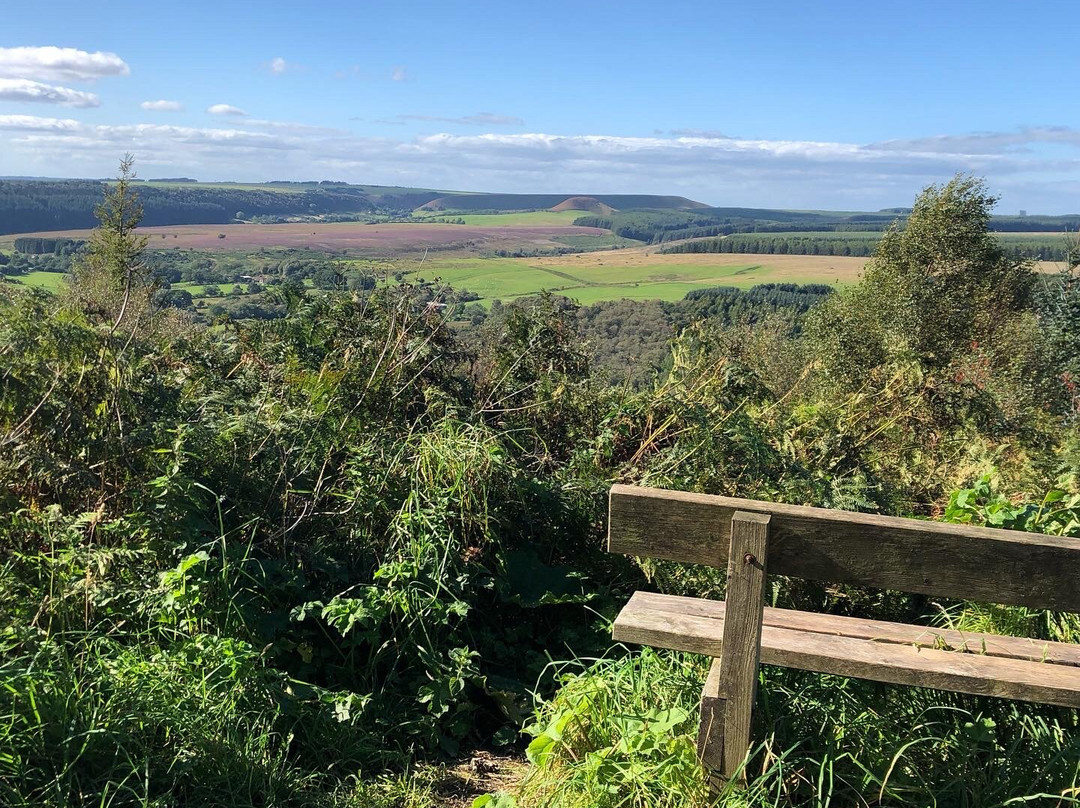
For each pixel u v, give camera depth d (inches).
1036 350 815.1
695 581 151.9
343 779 108.0
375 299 211.2
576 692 111.2
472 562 146.6
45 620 116.3
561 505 165.9
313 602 127.6
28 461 134.0
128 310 192.7
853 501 175.2
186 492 130.8
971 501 152.5
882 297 1039.0
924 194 1087.0
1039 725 105.7
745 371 209.2
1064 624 122.0
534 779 102.7
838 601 150.2
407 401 189.3
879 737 104.0
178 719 100.0
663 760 95.6
